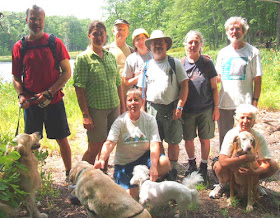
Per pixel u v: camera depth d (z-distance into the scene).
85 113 3.57
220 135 4.03
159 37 3.39
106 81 3.57
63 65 3.54
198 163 4.41
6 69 18.52
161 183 2.91
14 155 2.47
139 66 4.33
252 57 3.65
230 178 3.19
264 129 5.87
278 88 8.81
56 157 4.79
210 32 45.75
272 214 2.96
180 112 3.49
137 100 3.11
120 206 2.32
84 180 2.50
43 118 3.60
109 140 3.14
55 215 3.05
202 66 3.57
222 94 3.88
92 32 3.45
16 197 2.67
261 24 36.84
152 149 3.14
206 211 3.07
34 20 3.30
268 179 3.75
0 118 7.03
